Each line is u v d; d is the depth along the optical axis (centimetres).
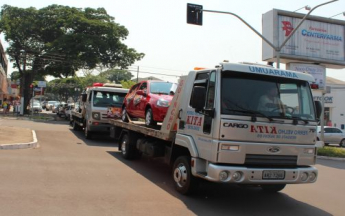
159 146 855
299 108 660
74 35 3284
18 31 3462
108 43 3394
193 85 702
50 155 1080
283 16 2161
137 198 658
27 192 645
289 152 633
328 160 1619
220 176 583
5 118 2931
